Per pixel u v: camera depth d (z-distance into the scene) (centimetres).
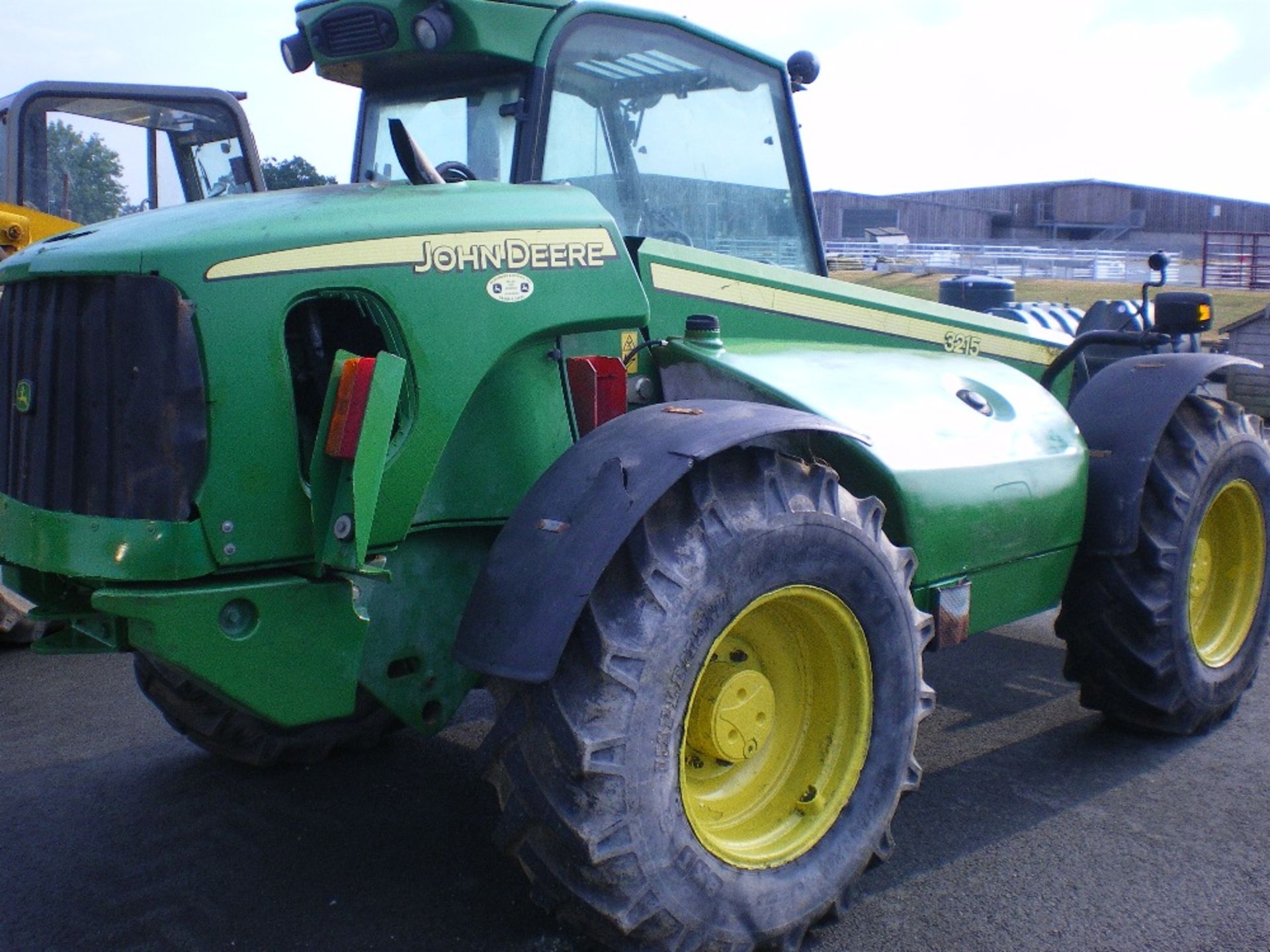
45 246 257
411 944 271
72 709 443
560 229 273
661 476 233
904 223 4203
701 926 241
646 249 316
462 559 275
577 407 285
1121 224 4459
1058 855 312
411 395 250
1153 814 337
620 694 228
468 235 258
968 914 282
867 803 276
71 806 348
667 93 352
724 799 268
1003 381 379
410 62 327
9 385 259
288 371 236
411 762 379
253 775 371
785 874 258
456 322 255
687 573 237
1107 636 375
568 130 324
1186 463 376
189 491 228
